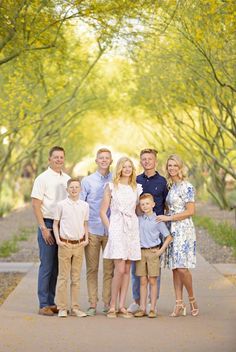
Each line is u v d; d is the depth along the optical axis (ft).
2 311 34.99
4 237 78.38
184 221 33.58
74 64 83.92
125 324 31.83
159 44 67.87
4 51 50.31
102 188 34.42
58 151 34.42
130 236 33.27
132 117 118.01
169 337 29.22
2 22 44.50
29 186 169.27
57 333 30.01
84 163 212.84
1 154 107.86
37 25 46.98
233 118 75.31
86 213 33.76
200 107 85.25
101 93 106.42
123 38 60.54
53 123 106.93
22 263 55.11
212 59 59.26
